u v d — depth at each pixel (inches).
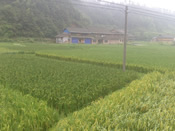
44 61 852.6
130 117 249.4
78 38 3139.8
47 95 363.6
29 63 761.6
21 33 3068.4
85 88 408.8
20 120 262.1
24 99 338.0
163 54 1390.3
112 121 237.0
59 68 650.2
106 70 648.4
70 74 536.1
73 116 264.5
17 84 421.4
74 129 221.5
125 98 319.3
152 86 402.9
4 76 485.4
